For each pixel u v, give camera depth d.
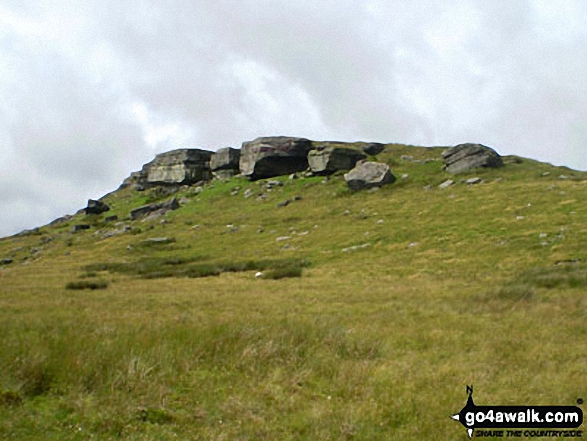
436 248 39.41
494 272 29.58
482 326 15.20
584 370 10.20
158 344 10.70
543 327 14.56
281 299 24.28
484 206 51.66
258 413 7.96
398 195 67.56
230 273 39.06
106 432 7.02
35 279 41.34
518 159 82.12
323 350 11.73
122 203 108.56
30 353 9.34
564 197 49.31
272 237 55.69
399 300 22.16
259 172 96.56
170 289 30.83
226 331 12.33
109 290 31.19
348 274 34.28
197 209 83.19
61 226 99.19
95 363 9.16
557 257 31.00
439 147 102.69
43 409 7.65
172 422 7.50
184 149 110.19
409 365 10.82
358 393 9.01
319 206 69.44
